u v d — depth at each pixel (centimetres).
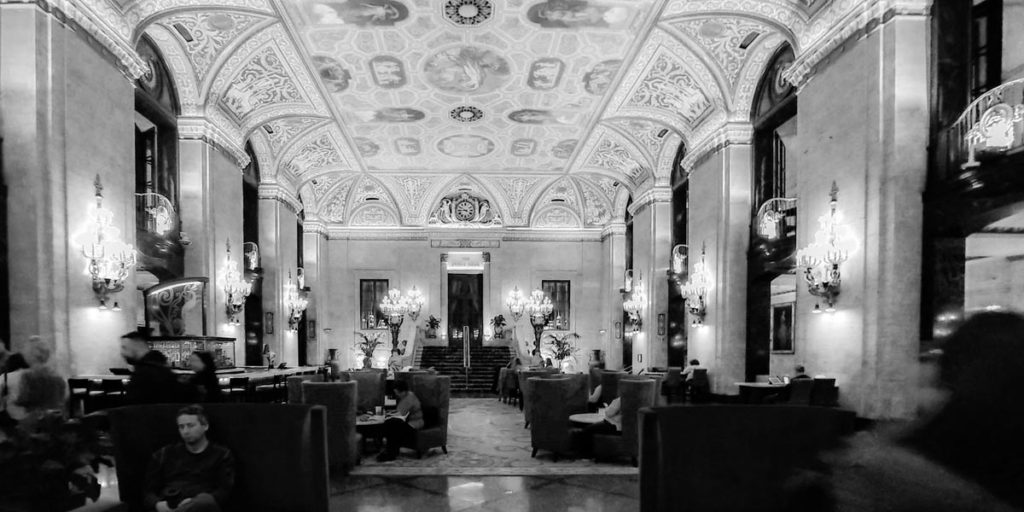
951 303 710
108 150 860
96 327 813
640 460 372
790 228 1143
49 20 732
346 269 2456
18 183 714
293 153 1745
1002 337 117
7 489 325
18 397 505
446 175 2217
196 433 379
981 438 114
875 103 756
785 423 353
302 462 406
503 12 1028
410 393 815
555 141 1775
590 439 800
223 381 994
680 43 1142
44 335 712
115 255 818
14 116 714
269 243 1727
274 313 1731
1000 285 1065
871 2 769
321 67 1245
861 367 770
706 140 1327
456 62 1226
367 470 713
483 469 721
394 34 1105
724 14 989
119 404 746
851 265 802
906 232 726
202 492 374
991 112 623
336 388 699
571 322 2481
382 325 2445
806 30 929
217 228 1266
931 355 129
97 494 359
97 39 829
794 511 176
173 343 952
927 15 735
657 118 1480
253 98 1357
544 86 1352
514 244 2492
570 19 1052
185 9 959
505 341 2425
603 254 2473
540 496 608
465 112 1523
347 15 1034
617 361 2300
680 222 1736
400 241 2470
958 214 680
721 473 352
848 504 131
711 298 1299
